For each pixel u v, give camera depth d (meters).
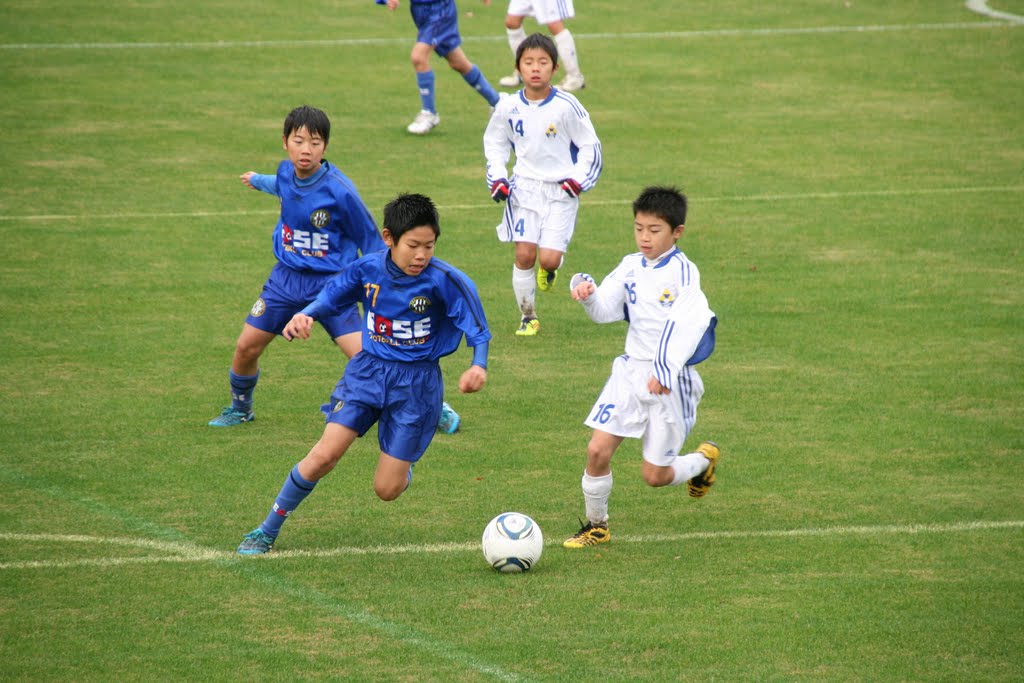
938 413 28.58
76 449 26.14
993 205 47.12
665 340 20.55
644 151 55.00
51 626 18.31
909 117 60.84
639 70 70.06
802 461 25.89
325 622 18.58
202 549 21.34
